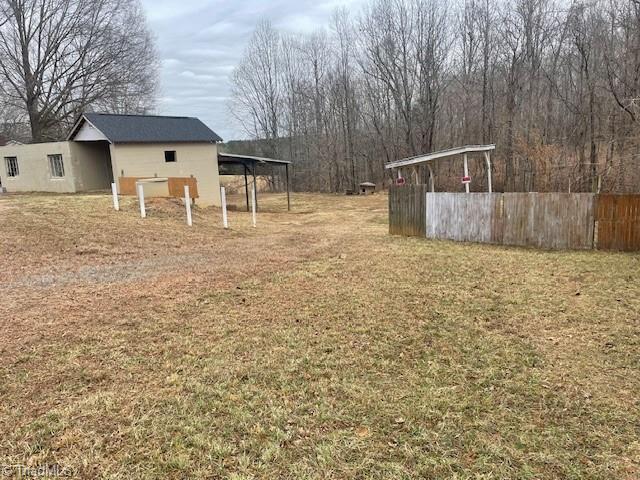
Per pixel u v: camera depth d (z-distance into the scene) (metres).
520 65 24.00
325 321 5.06
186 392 3.46
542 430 2.96
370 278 7.01
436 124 29.17
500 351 4.24
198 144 20.38
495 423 3.04
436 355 4.16
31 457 2.66
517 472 2.55
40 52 28.28
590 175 20.50
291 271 7.52
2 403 3.28
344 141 35.41
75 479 2.47
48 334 4.60
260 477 2.50
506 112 24.70
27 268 7.34
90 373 3.77
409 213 12.15
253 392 3.46
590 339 4.52
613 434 2.92
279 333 4.70
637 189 17.17
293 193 35.16
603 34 19.75
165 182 16.62
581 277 6.99
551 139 23.30
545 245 10.12
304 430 2.95
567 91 22.92
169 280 6.86
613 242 9.61
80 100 29.30
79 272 7.27
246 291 6.27
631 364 3.95
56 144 19.39
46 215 10.91
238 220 16.11
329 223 16.47
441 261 8.35
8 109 30.56
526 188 23.36
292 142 39.38
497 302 5.73
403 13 28.05
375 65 30.02
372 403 3.30
